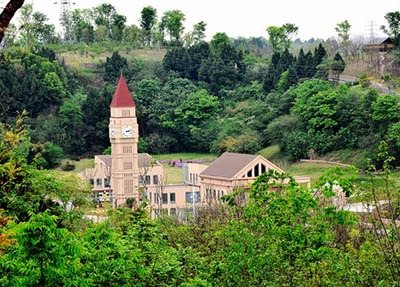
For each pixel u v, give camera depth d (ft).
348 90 545.85
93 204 238.68
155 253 100.83
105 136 611.06
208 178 350.02
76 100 639.76
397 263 95.04
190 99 652.89
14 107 611.47
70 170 552.82
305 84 576.61
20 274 81.82
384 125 476.13
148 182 443.73
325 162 491.31
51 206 163.22
